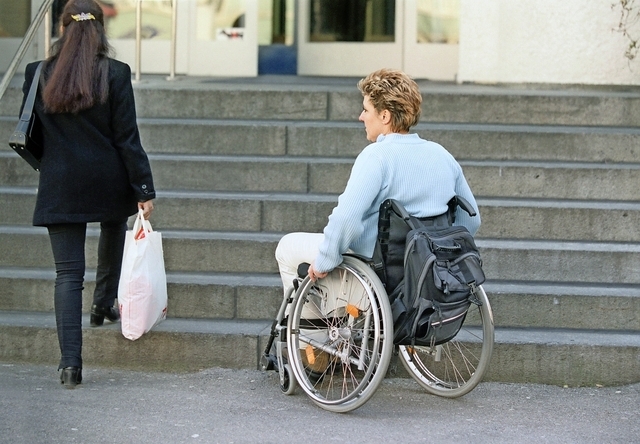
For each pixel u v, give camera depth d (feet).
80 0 18.69
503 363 19.51
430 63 37.70
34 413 17.15
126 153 18.56
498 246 22.18
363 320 17.51
